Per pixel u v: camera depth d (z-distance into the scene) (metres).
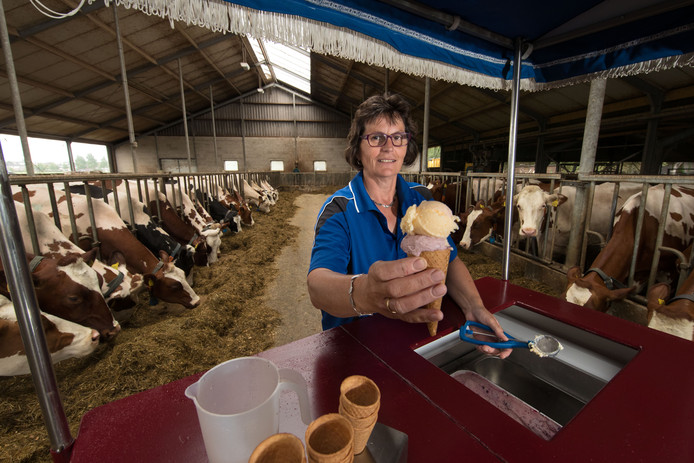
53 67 10.18
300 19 1.05
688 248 2.96
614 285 2.47
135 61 11.80
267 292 4.04
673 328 1.77
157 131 20.28
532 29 1.35
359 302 0.68
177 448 0.57
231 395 0.52
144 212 4.50
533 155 13.77
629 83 7.35
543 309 1.13
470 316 1.01
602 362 0.95
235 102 21.12
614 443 0.58
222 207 7.87
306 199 14.59
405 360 0.81
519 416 0.87
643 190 2.71
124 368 2.31
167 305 3.66
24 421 1.91
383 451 0.53
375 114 1.22
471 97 12.34
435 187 7.25
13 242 0.55
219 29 0.92
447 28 1.28
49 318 2.26
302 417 0.51
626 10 1.24
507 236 1.46
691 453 0.56
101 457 0.56
